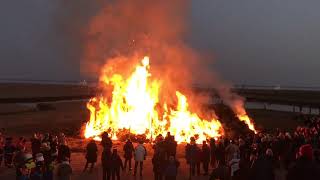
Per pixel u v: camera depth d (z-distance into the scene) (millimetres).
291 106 99250
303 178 7773
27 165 13273
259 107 89562
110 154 18672
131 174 21750
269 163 10836
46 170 15398
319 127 31359
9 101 85688
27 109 67875
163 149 19328
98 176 20969
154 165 18266
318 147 22781
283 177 17281
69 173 15031
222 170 12789
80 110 66688
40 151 19750
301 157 7977
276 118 58594
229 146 20234
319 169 7773
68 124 45125
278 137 22516
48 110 66438
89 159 22000
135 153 21172
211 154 23094
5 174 21594
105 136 23000
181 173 22234
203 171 22906
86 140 33344
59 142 22750
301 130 29500
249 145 21375
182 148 30688
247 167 11773
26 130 40500
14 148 23547
